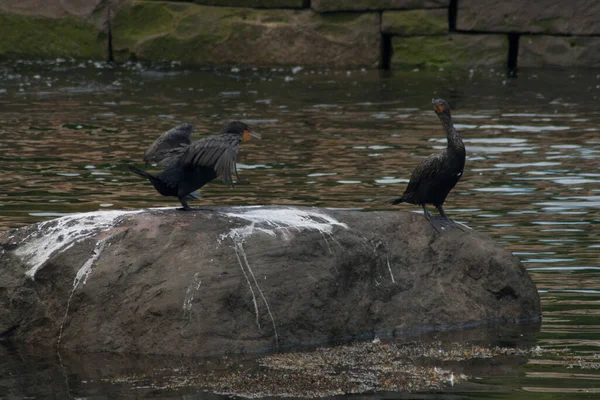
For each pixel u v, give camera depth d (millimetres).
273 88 27188
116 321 9594
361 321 10078
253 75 29422
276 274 9789
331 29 30484
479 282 10625
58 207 14984
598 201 15438
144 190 16188
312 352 9445
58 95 26266
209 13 31047
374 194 15820
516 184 16656
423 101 25000
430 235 10734
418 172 10664
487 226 14023
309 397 8109
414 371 8773
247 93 26453
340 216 10625
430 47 30375
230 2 30984
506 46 30297
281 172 17531
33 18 31719
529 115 22922
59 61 31641
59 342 9727
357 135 20828
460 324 10352
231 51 31047
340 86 27438
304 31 30500
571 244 13023
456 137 10492
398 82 28031
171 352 9352
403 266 10484
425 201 10875
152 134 21000
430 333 10117
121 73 29766
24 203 15250
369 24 30344
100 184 16625
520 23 30062
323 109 24016
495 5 29984
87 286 9750
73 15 31516
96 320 9648
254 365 9008
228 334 9453
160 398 8141
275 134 21031
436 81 28109
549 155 18859
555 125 21734
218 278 9578
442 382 8445
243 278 9648
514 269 10672
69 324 9742
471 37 30328
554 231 13695
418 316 10281
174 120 22578
